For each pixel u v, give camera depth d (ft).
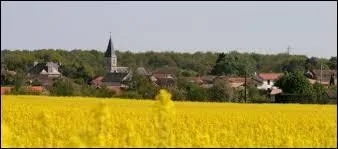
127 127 122.11
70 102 263.70
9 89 409.49
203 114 188.34
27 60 609.42
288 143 119.24
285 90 418.92
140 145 108.99
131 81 485.56
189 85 451.12
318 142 126.00
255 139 129.70
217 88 402.31
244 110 231.30
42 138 121.70
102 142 105.81
